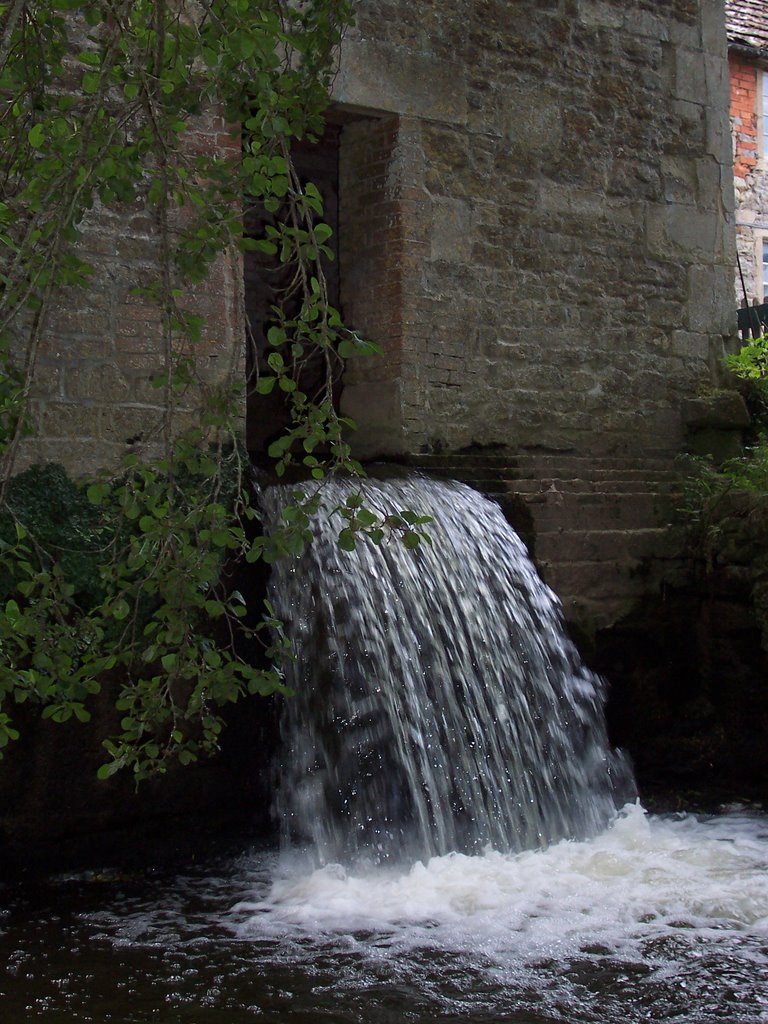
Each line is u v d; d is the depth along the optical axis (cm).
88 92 314
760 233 1322
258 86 336
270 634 537
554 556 649
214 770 530
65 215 294
